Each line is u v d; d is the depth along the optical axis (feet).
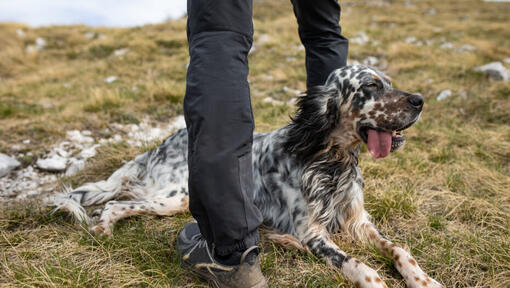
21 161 10.84
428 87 18.10
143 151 11.01
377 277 5.21
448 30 42.55
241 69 4.52
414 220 7.26
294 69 24.79
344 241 6.63
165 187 7.97
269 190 7.04
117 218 7.16
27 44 39.09
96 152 11.44
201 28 4.52
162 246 6.20
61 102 19.56
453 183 8.79
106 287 5.16
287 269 5.81
